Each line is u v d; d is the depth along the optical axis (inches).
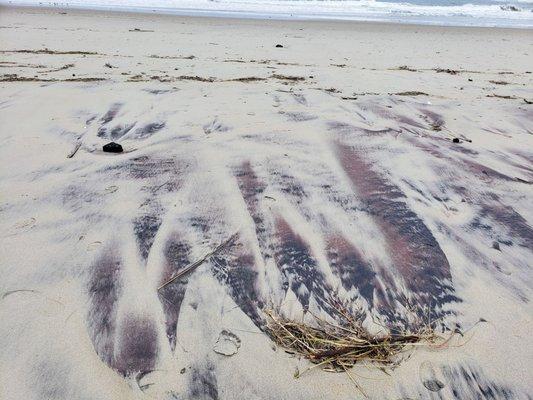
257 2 873.5
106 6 769.6
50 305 81.5
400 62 356.8
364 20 725.9
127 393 67.1
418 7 912.9
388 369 72.1
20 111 175.2
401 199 120.6
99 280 88.0
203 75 259.3
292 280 90.7
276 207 114.2
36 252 94.8
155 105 187.3
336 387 69.1
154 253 96.2
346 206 116.2
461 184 130.5
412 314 83.6
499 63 374.6
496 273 94.6
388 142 156.3
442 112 197.5
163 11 737.6
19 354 71.7
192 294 85.9
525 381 70.7
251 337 77.2
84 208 111.1
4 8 664.4
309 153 144.2
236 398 67.2
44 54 319.3
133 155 139.8
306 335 77.7
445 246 102.6
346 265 95.3
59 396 65.9
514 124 186.1
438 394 68.5
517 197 125.1
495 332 79.4
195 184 123.6
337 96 214.8
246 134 157.2
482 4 986.7
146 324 78.9
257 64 308.7
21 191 117.9
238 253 97.3
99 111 178.9
